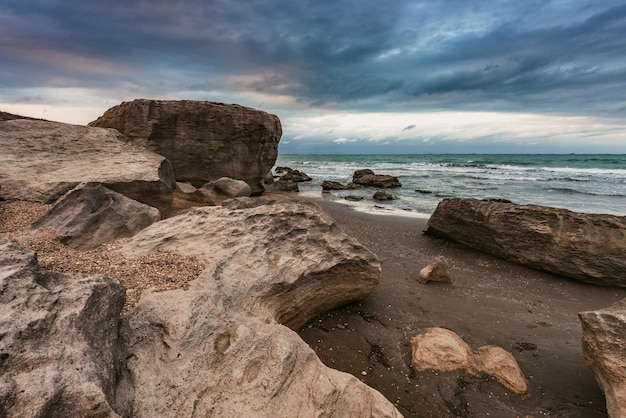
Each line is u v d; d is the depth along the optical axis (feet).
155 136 66.69
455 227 44.73
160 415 10.41
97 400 8.45
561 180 121.80
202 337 13.16
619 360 15.20
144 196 36.06
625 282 32.30
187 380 11.57
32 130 45.57
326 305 24.36
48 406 7.89
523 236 37.86
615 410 14.61
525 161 251.19
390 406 13.35
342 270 23.95
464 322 24.81
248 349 13.23
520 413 16.37
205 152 71.61
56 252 18.52
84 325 10.52
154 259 18.63
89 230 22.35
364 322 24.04
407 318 24.95
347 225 54.85
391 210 70.54
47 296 10.84
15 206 29.19
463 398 17.01
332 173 179.01
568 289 32.19
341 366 19.20
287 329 15.24
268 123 78.54
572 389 18.13
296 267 21.40
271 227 23.20
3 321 9.34
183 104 67.92
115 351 11.33
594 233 34.24
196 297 14.89
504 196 85.87
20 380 8.19
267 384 12.13
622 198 80.89
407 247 43.39
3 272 11.08
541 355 21.09
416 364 19.06
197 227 22.75
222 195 55.57
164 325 13.14
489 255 40.88
